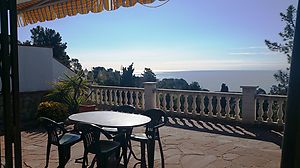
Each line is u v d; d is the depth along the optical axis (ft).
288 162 3.70
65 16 11.20
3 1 5.14
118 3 9.17
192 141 18.83
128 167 14.02
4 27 5.16
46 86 30.27
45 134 21.22
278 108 21.89
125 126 12.14
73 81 27.84
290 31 38.99
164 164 14.38
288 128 3.71
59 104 24.13
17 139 5.52
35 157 15.53
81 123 12.25
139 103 30.66
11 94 5.41
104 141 12.85
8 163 5.46
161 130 22.16
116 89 32.30
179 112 27.71
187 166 14.07
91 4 10.14
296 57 3.70
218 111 25.21
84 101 28.37
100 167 11.51
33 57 28.89
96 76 48.06
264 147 17.33
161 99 29.25
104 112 15.90
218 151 16.56
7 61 5.22
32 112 26.94
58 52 80.69
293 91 3.69
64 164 12.89
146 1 8.42
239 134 20.71
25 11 12.69
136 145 17.92
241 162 14.61
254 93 22.94
